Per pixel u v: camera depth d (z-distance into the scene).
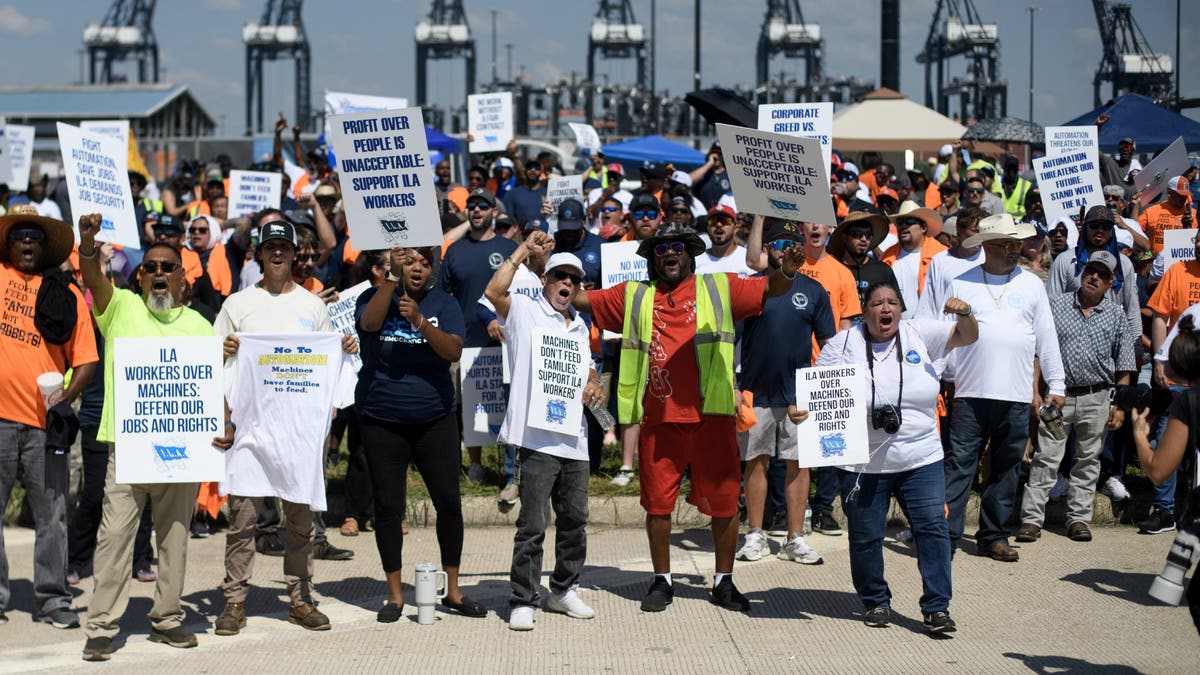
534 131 50.81
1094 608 7.86
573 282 7.79
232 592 7.52
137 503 7.10
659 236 7.70
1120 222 12.38
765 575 8.73
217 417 6.92
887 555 9.23
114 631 7.05
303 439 7.38
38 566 7.72
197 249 11.58
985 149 25.11
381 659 6.95
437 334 7.46
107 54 91.50
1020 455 8.98
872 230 9.47
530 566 7.55
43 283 7.59
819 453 7.23
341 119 7.36
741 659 6.91
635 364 7.77
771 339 8.78
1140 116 17.59
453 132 48.78
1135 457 11.52
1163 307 9.88
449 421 7.76
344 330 9.62
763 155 7.43
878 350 7.31
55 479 7.70
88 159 8.20
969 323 7.32
